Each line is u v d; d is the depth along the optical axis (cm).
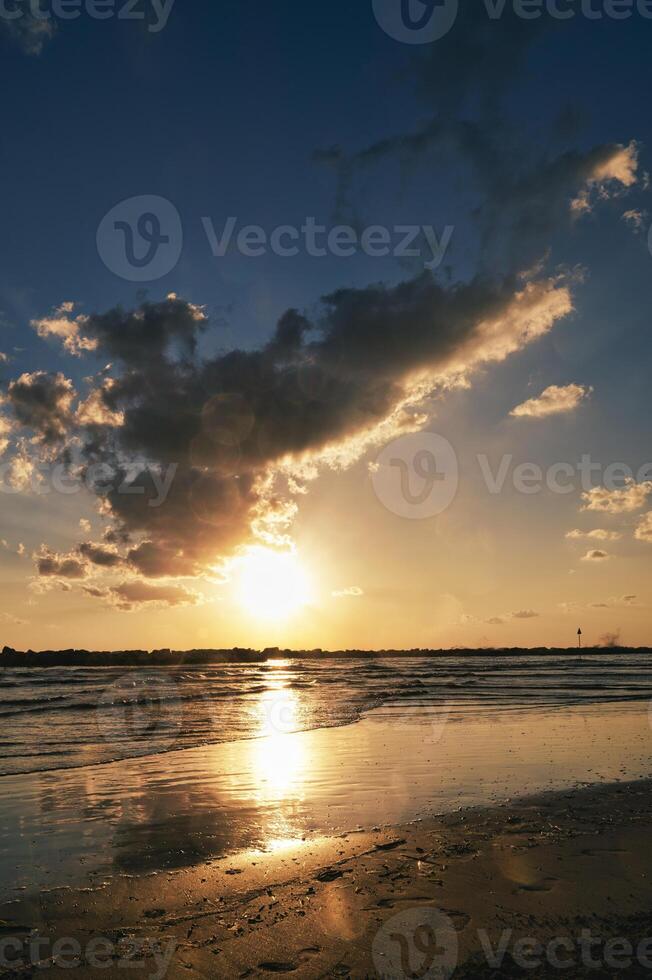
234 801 953
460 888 578
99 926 510
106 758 1340
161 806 926
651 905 536
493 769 1175
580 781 1066
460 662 9206
